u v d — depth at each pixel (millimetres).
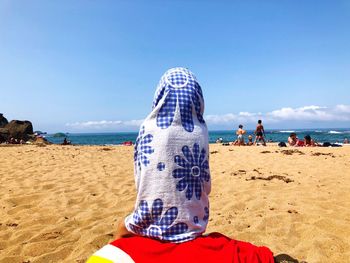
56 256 4625
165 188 1942
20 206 6930
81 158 14344
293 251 4426
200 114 2125
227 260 1835
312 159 12781
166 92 2061
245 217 5863
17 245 4980
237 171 10484
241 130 24672
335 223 5336
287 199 6941
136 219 1979
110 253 1841
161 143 1974
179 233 1944
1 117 47688
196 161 2016
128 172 10781
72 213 6484
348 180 8719
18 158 14273
